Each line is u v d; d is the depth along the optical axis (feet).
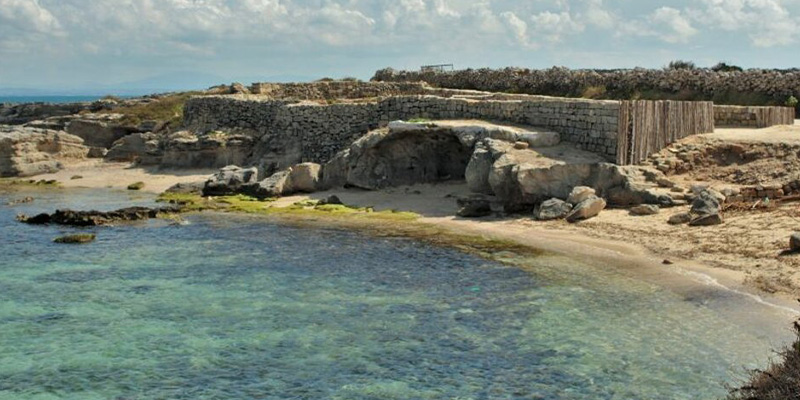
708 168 125.59
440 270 97.09
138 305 85.25
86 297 88.84
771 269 84.43
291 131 191.31
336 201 150.30
